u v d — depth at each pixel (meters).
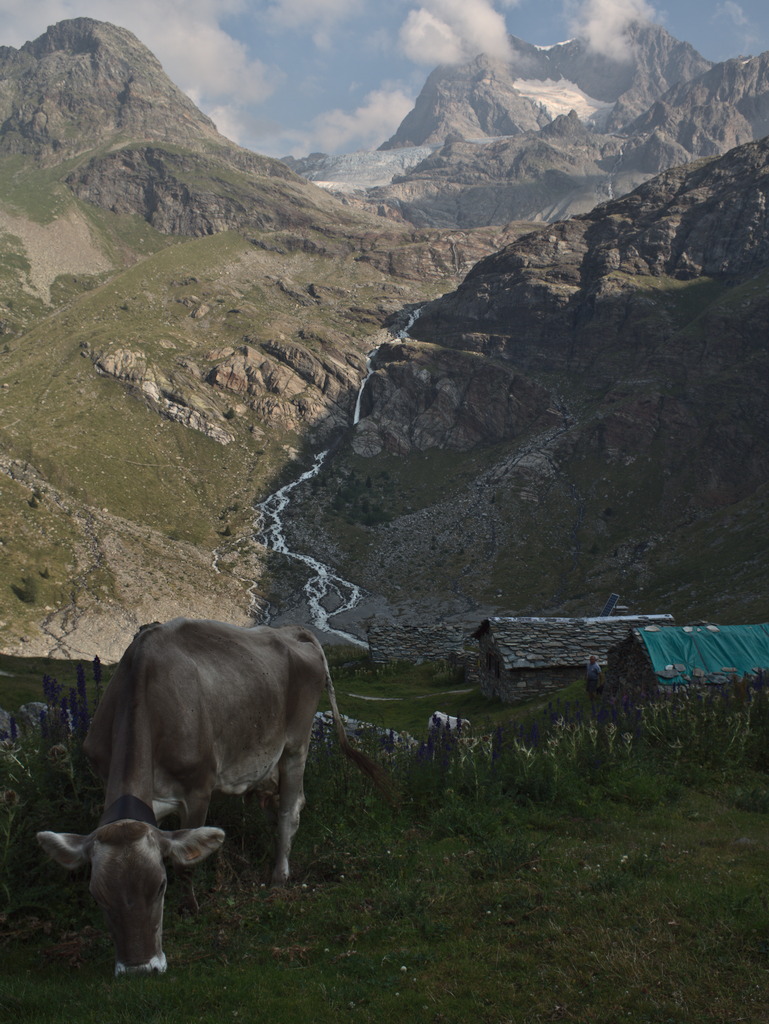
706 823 10.64
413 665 50.66
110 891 5.10
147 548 170.88
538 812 10.78
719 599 118.94
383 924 6.66
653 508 179.62
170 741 6.37
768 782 13.41
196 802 6.61
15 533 158.25
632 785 12.06
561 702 26.55
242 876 7.97
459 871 8.05
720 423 188.50
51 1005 5.09
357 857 8.46
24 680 34.06
